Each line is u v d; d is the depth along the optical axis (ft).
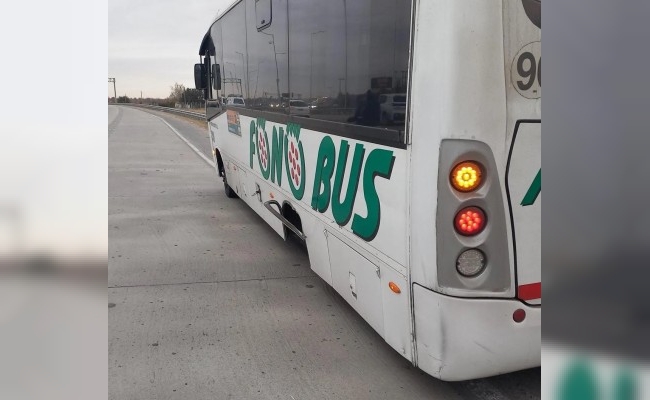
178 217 25.93
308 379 10.80
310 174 13.92
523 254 8.45
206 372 11.12
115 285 16.29
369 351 11.98
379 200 9.90
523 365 8.82
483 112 7.93
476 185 8.11
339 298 15.19
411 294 9.02
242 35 21.83
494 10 7.77
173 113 175.42
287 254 19.66
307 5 13.57
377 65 9.76
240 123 23.56
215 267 18.10
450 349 8.50
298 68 14.57
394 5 9.07
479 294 8.39
